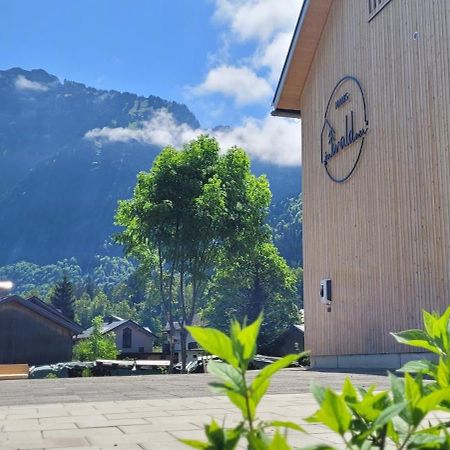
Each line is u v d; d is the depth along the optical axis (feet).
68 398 27.63
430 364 4.65
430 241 47.29
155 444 13.94
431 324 4.85
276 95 75.05
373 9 57.62
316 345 66.85
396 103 52.80
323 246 66.28
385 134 54.39
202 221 138.82
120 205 146.72
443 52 46.55
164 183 144.97
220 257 154.40
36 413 20.85
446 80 46.01
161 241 144.77
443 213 45.80
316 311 67.21
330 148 65.57
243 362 3.44
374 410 3.83
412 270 49.55
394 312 52.01
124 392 30.73
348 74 62.13
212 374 3.45
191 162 148.15
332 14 66.13
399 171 51.88
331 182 64.90
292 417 18.24
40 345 173.68
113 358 248.93
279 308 246.68
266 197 154.30
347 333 60.18
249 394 3.44
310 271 69.26
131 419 18.72
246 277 239.30
